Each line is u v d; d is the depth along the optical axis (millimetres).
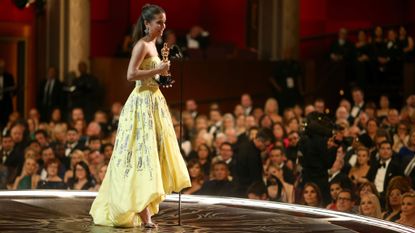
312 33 49500
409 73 39406
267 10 42625
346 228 14984
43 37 41250
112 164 13828
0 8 42531
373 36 46906
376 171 21297
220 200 17891
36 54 42656
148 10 13633
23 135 25562
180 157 14039
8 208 16031
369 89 41562
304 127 20406
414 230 14930
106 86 38438
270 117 29156
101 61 38688
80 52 38844
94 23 45500
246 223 15102
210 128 29828
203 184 21781
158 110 13914
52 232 13539
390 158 21141
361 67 41906
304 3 49375
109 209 13938
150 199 13508
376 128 25297
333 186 19672
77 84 37156
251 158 21891
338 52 42656
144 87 13883
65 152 26531
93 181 22609
